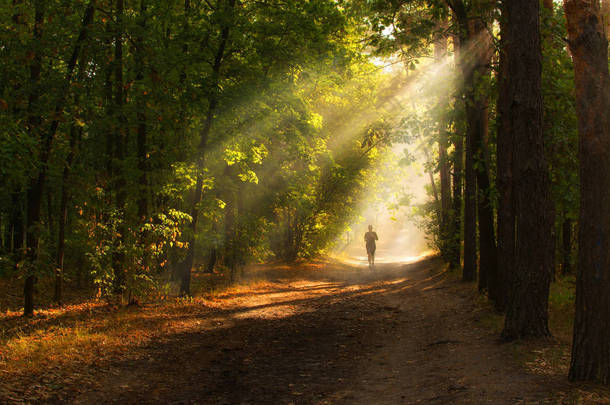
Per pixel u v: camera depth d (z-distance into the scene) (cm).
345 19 1520
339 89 2106
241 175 1562
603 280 500
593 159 507
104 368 677
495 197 1020
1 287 1415
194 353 790
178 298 1323
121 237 1152
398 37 1144
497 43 1009
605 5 859
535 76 722
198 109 1285
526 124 725
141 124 1250
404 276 2242
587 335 503
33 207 1035
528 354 634
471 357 672
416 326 998
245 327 1014
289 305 1337
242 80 1389
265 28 1348
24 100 963
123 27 1096
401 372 648
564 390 477
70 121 1067
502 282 1009
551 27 953
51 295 1384
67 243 1393
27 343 793
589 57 513
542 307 721
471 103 1071
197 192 1358
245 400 560
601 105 507
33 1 996
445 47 1373
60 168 1144
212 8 1345
